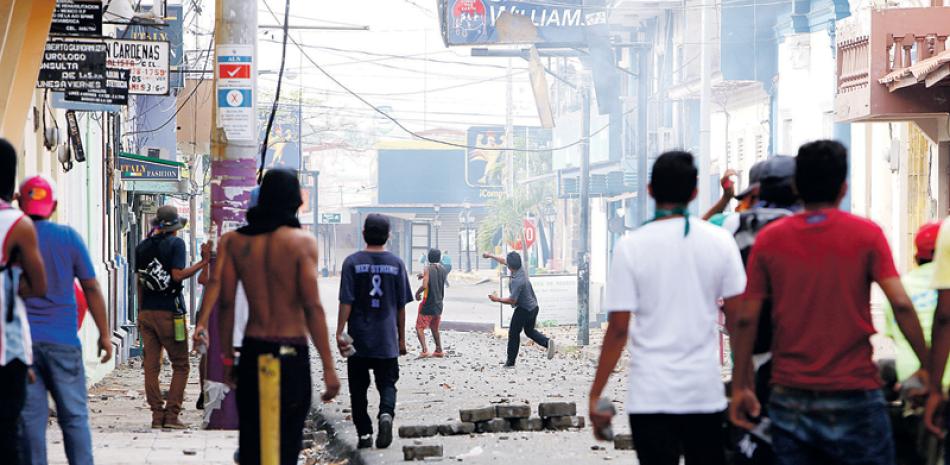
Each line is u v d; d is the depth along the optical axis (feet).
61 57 102.17
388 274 75.72
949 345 39.58
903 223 150.41
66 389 54.49
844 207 176.35
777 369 38.99
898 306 38.17
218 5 86.94
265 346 48.91
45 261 53.93
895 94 131.95
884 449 38.22
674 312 40.01
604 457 70.33
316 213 552.00
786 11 203.31
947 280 39.60
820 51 190.80
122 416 100.83
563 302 219.20
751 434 43.16
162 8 124.36
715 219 50.57
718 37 212.43
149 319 89.40
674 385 39.63
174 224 89.45
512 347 147.23
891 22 132.36
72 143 131.23
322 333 49.08
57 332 54.13
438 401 105.70
